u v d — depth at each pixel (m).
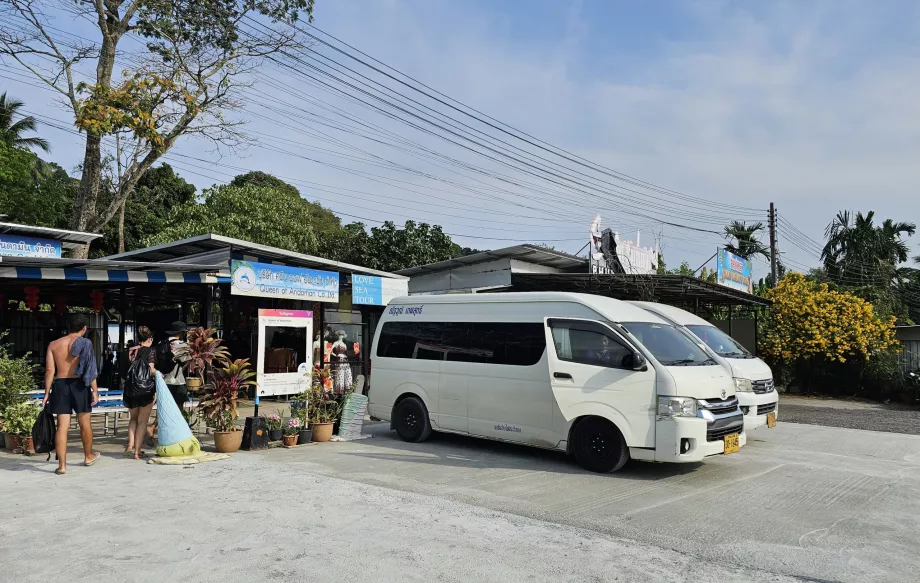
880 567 4.84
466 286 19.16
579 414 8.14
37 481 7.08
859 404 17.94
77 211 16.27
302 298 11.98
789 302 20.05
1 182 21.98
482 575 4.47
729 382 8.34
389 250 26.52
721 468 8.46
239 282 10.66
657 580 4.46
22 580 4.27
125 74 15.00
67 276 9.08
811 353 19.48
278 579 4.34
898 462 9.22
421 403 10.09
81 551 4.83
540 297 9.09
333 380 13.12
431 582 4.33
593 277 16.67
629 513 6.17
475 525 5.64
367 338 17.70
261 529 5.41
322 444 9.88
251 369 15.60
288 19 16.66
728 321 21.06
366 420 13.04
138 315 17.02
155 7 15.57
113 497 6.42
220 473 7.60
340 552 4.88
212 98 16.72
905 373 18.47
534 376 8.70
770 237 29.86
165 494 6.56
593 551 5.03
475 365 9.42
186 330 9.48
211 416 8.99
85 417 7.76
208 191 27.39
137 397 8.34
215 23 15.85
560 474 7.91
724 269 21.89
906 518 6.20
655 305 13.05
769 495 7.02
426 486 7.13
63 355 7.59
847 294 20.23
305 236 26.78
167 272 9.85
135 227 28.67
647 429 7.63
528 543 5.18
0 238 13.41
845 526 5.88
